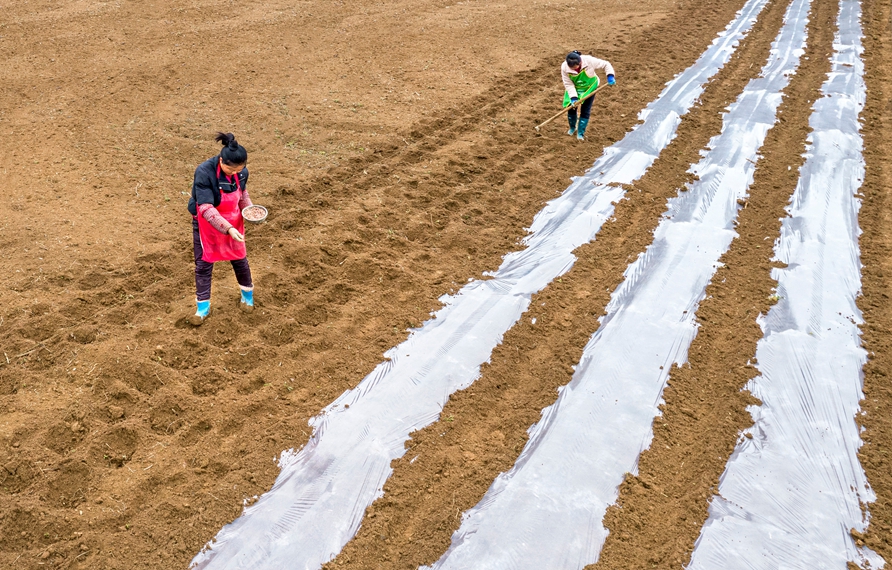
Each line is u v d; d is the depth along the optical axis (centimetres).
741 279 693
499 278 683
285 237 705
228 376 527
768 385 554
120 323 569
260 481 447
